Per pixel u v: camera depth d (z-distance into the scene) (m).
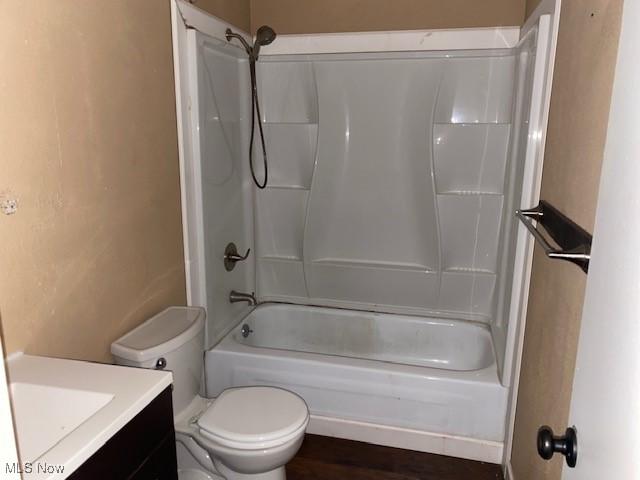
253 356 2.39
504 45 2.62
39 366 1.29
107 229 1.67
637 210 0.61
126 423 1.10
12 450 0.63
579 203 1.24
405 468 2.20
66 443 0.98
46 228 1.41
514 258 2.25
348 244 3.07
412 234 2.96
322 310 2.98
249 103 2.84
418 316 2.88
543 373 1.55
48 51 1.38
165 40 1.97
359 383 2.30
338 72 2.83
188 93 2.13
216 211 2.49
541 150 1.77
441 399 2.23
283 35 2.87
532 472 1.63
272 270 3.17
